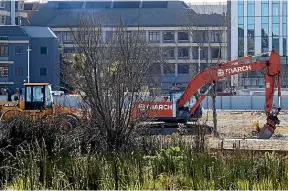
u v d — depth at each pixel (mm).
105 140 27000
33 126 25625
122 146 26625
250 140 37969
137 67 28312
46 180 20719
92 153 24734
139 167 21500
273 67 46875
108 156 23969
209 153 23984
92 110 27766
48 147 24734
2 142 23875
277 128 53125
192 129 36750
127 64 28109
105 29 33094
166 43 128250
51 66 120938
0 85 122562
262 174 21156
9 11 142500
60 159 21953
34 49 122188
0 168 21531
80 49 28297
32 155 22219
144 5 132375
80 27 29453
